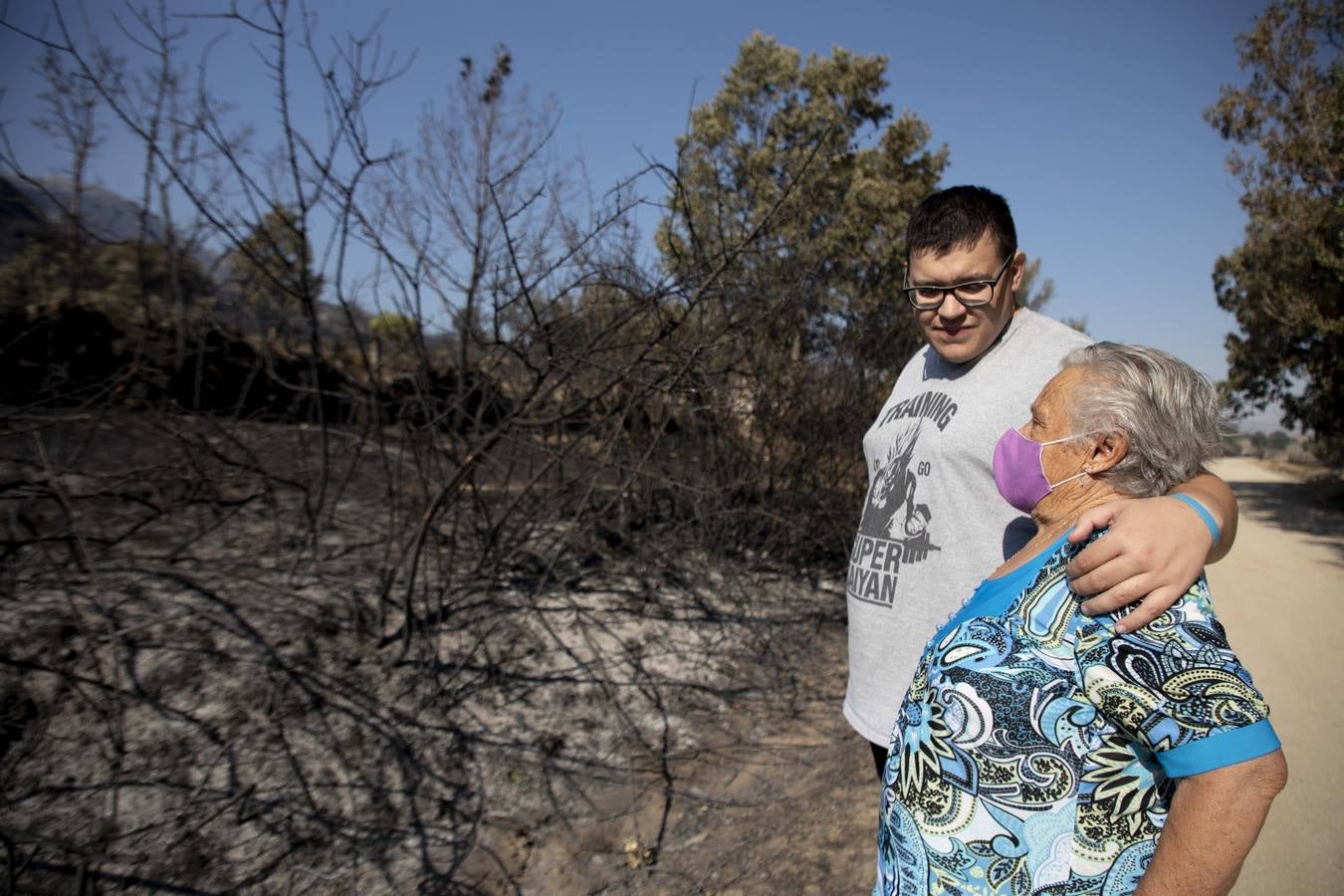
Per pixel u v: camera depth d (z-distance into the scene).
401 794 2.79
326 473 4.11
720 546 5.16
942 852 1.14
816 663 4.42
